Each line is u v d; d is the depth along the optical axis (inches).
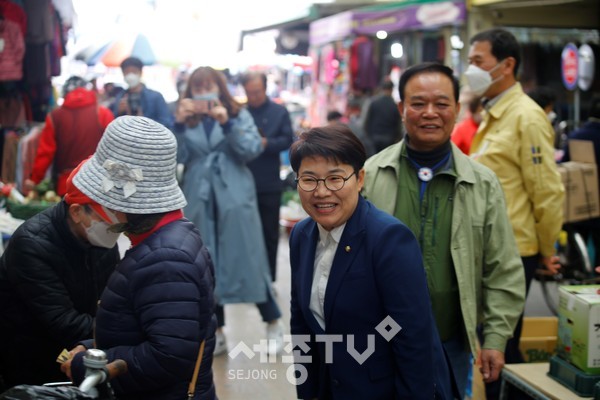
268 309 176.9
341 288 78.6
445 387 83.4
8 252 85.3
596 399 98.7
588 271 209.8
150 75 634.8
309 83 649.6
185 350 69.1
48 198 191.8
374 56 403.9
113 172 71.2
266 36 519.8
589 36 343.6
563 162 226.2
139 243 73.6
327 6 424.2
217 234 175.8
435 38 352.5
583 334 104.2
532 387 109.6
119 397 73.1
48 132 199.3
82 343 79.2
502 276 100.5
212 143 176.7
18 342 89.1
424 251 99.3
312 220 85.4
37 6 231.5
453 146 103.4
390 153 105.2
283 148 214.2
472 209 99.0
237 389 146.9
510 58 134.7
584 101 366.6
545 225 129.2
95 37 403.2
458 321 100.3
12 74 206.1
